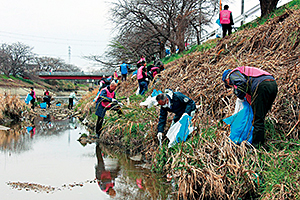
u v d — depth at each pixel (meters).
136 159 5.38
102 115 7.20
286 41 6.07
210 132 4.34
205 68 6.92
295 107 4.32
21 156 5.62
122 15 20.84
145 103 5.18
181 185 3.39
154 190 3.78
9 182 4.07
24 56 73.69
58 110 18.56
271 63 5.34
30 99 16.61
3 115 11.62
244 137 3.79
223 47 7.75
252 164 3.31
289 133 3.92
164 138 5.18
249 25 9.59
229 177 3.32
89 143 6.95
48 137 7.83
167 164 4.38
